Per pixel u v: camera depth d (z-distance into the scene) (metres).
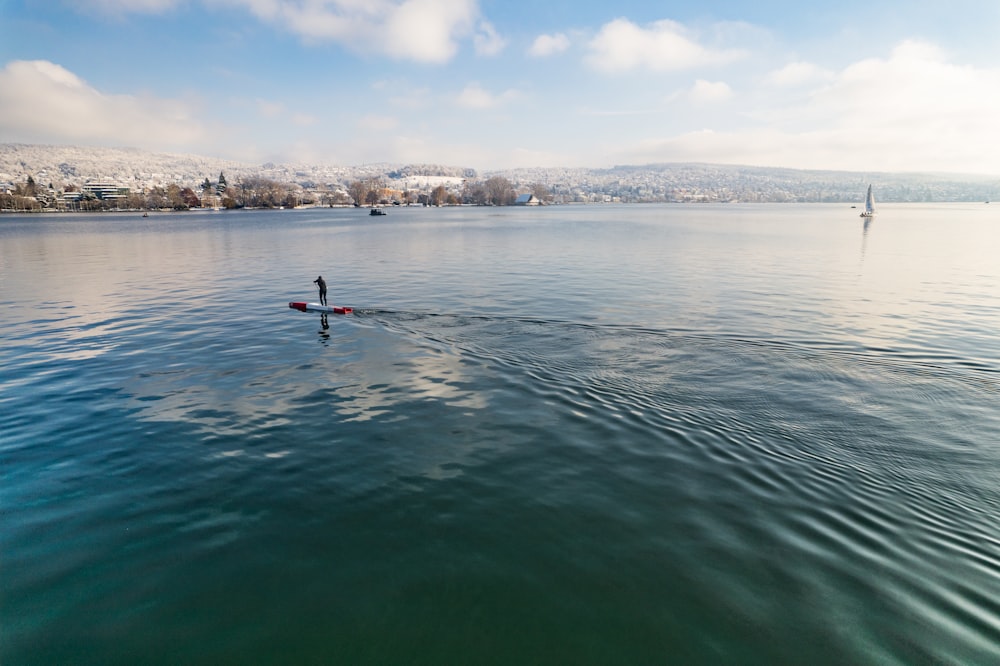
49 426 18.28
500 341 28.34
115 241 100.38
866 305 36.72
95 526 12.70
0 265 64.12
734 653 9.20
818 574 10.94
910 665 8.97
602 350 26.48
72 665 9.09
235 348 27.73
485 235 106.69
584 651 9.25
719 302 38.00
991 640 9.41
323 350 27.17
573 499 13.55
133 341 29.28
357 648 9.34
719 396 20.25
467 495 13.77
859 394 20.38
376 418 18.62
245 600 10.39
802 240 91.31
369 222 172.12
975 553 11.59
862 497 13.63
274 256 72.50
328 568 11.19
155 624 9.88
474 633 9.60
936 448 16.11
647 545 11.80
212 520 12.85
